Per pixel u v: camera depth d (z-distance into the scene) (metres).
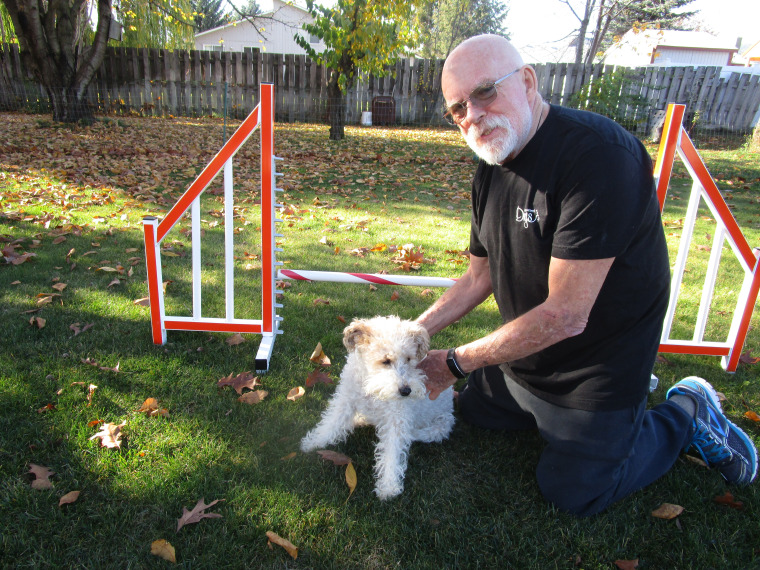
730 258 5.62
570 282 1.95
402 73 16.28
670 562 2.02
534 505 2.28
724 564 2.00
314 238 5.63
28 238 4.93
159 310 3.28
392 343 2.33
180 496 2.19
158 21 17.53
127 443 2.48
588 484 2.17
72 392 2.79
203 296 4.11
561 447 2.23
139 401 2.79
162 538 1.99
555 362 2.28
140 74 14.87
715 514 2.24
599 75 14.62
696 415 2.48
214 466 2.38
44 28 11.46
